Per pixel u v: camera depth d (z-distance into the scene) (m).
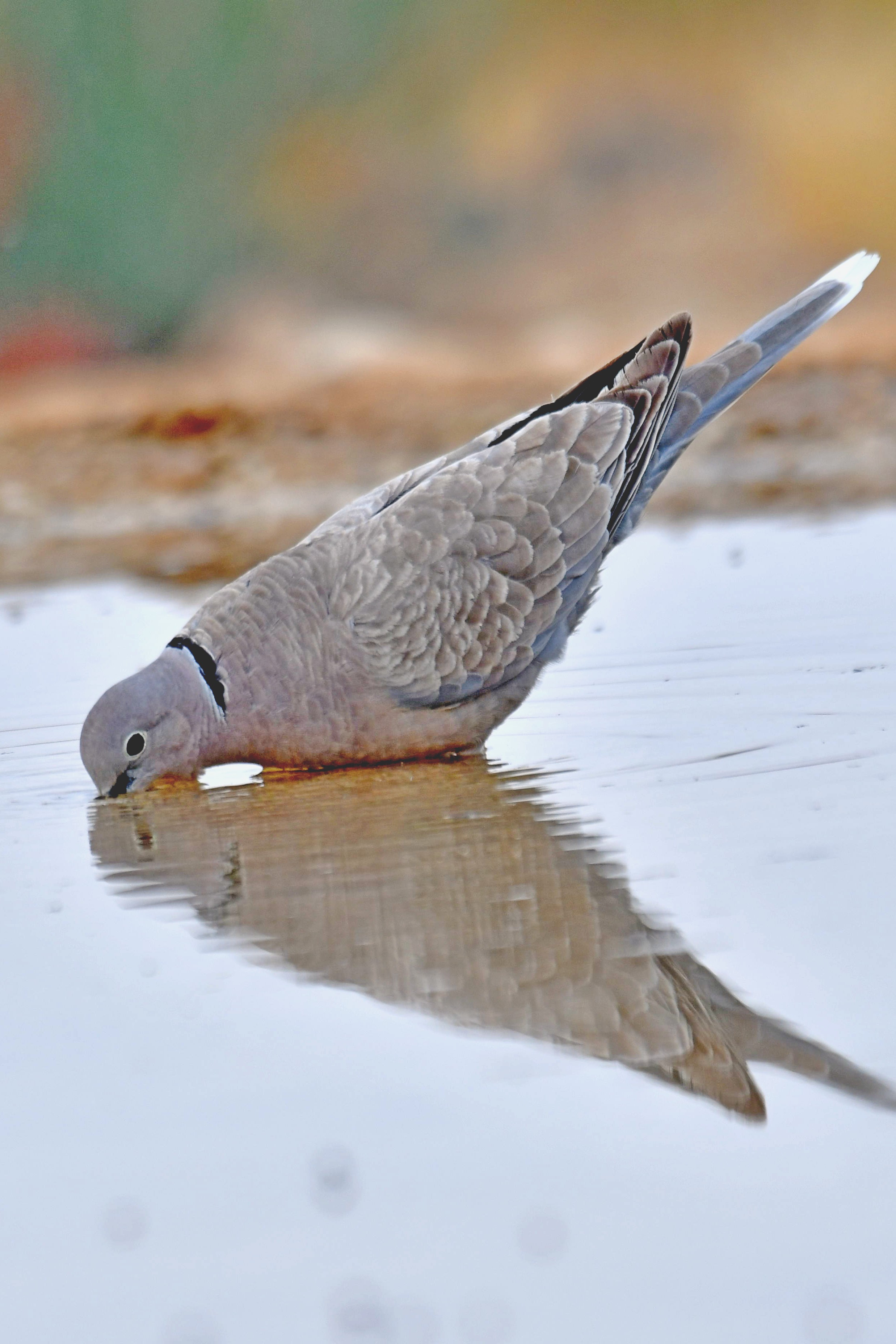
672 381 11.92
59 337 32.81
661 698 11.84
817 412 21.11
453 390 22.09
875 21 41.50
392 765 11.43
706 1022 6.61
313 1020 6.91
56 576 17.41
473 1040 6.66
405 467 20.59
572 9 42.81
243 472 20.80
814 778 9.63
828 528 16.94
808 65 41.38
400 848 9.15
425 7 40.59
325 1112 6.05
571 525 11.46
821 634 13.09
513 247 38.31
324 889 8.53
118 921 8.25
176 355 33.16
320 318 33.66
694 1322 4.79
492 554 11.26
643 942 7.41
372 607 11.01
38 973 7.56
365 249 37.88
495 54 42.12
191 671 10.94
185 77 34.66
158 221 33.75
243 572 16.66
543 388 21.89
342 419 21.48
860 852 8.26
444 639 11.05
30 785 11.01
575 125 40.81
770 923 7.46
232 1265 5.18
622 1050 6.52
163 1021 6.95
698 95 41.22
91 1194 5.57
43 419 21.94
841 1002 6.70
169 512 20.23
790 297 35.06
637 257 37.28
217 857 9.27
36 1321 4.98
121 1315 5.00
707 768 10.08
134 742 10.69
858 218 37.53
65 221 33.19
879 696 11.39
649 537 17.28
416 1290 5.02
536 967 7.35
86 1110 6.13
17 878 9.06
